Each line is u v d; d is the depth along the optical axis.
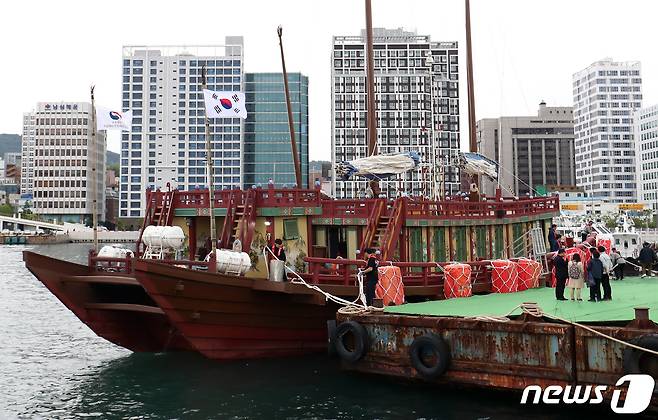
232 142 180.38
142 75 179.25
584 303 19.69
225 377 19.34
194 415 15.95
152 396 17.77
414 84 183.00
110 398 17.75
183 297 18.58
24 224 164.75
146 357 23.09
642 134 183.62
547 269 26.70
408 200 23.45
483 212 26.64
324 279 21.14
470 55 38.16
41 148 181.25
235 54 181.50
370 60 32.28
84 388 18.98
